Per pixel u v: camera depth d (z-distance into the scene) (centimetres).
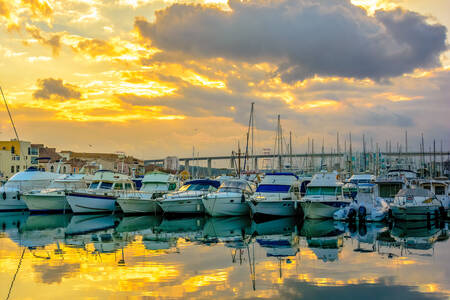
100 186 4500
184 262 2131
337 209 3881
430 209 3812
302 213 4281
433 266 2050
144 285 1738
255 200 3903
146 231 3241
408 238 2920
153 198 4512
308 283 1769
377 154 8188
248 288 1702
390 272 1939
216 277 1858
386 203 4091
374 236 3005
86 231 3219
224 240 2816
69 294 1625
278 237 2955
